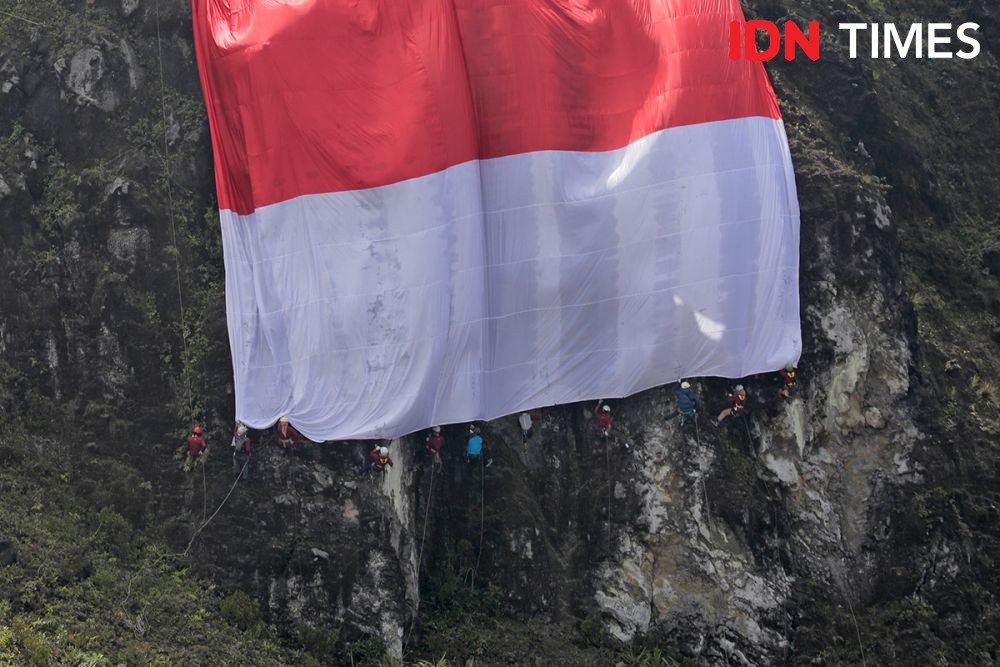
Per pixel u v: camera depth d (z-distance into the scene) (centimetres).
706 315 6681
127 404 6444
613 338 6688
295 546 6200
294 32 6388
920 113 8675
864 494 6944
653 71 6725
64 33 6931
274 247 6381
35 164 6725
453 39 6450
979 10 9231
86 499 6250
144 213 6612
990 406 7638
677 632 6625
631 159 6669
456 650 6334
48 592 5628
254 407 6303
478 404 6462
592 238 6625
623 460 6812
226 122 6481
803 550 6819
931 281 8138
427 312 6319
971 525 7156
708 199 6669
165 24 6938
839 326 7031
